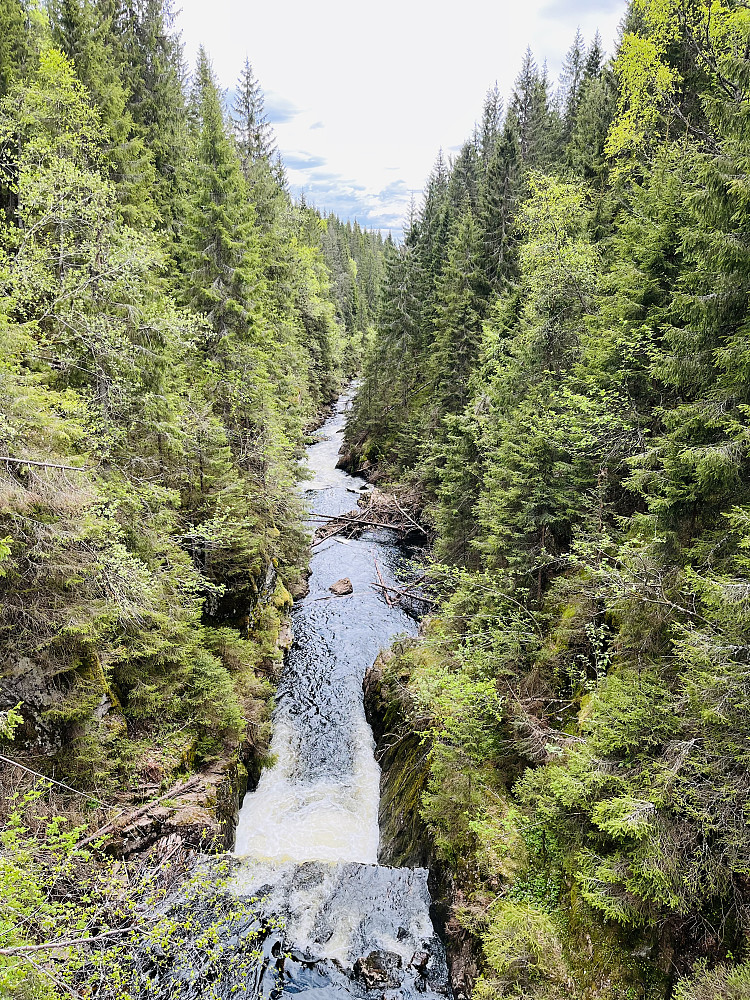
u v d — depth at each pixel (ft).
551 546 44.91
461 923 30.55
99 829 30.91
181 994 28.17
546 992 24.31
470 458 62.95
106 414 38.93
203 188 61.36
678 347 27.71
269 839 43.37
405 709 50.72
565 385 47.83
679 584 27.22
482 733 38.47
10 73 49.08
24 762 28.94
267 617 64.23
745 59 22.76
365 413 132.16
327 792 48.85
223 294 62.28
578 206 59.00
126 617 34.78
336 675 63.87
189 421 52.37
